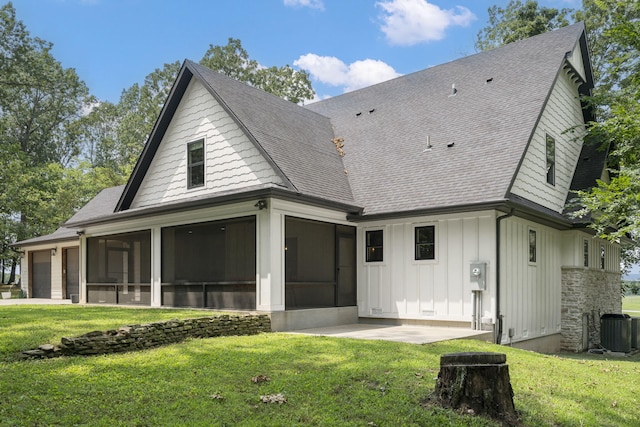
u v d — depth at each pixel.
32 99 40.69
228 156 13.19
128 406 4.70
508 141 12.06
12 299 21.25
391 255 12.47
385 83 18.55
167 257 13.71
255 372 6.11
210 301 12.30
